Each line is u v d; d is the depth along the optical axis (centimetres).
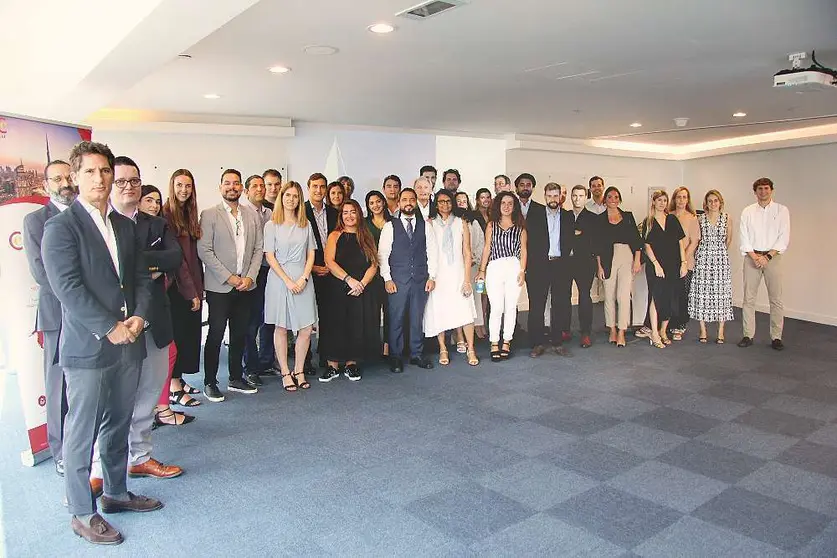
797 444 375
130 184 301
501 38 393
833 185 795
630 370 544
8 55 419
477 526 278
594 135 896
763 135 894
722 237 642
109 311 262
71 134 393
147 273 290
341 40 390
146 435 327
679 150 1049
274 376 530
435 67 468
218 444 375
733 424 409
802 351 619
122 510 292
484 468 340
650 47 420
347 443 377
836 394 474
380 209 554
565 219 602
